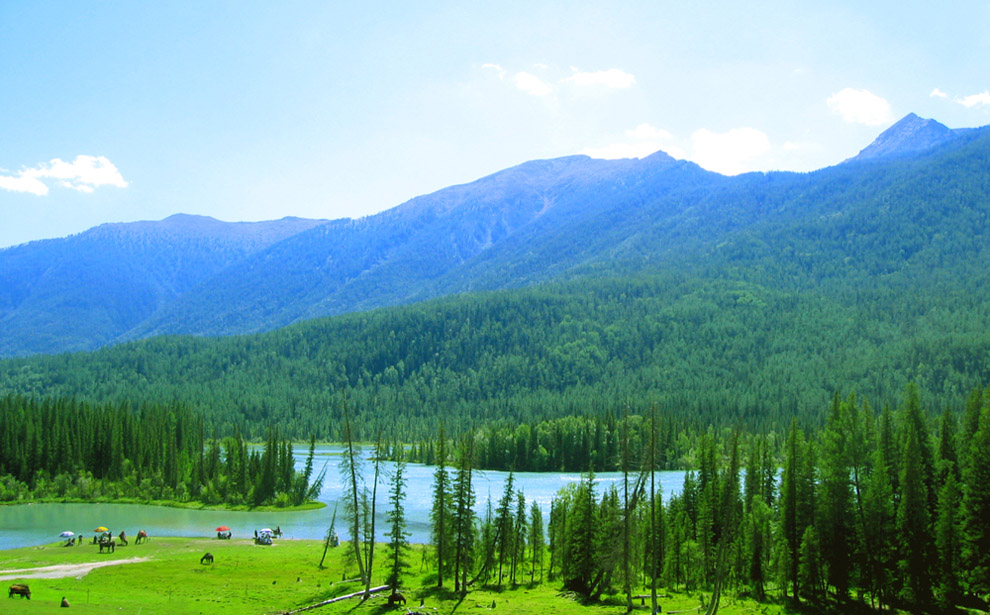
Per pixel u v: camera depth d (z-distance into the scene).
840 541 84.12
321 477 180.38
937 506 85.50
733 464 90.75
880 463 84.50
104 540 105.81
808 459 89.12
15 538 121.12
